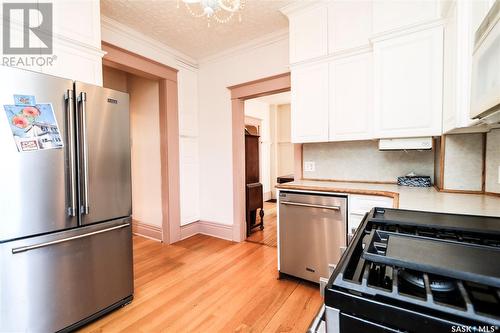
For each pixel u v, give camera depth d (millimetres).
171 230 3357
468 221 995
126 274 1949
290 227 2273
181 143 3523
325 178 2672
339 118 2234
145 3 2344
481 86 903
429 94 1775
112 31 2648
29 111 1422
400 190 1890
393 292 514
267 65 3059
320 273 2123
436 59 1733
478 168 1720
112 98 1840
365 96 2104
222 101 3508
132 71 2959
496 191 1567
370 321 509
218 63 3506
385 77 1944
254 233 3795
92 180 1710
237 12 2508
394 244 753
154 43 3084
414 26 1790
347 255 711
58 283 1552
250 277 2398
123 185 1922
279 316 1811
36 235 1462
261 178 6242
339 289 555
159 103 3354
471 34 1138
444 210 1206
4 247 1342
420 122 1817
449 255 665
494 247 715
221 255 2941
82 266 1669
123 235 1922
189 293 2123
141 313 1853
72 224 1604
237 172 3395
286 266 2320
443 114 1705
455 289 543
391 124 1936
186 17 2598
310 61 2363
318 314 660
